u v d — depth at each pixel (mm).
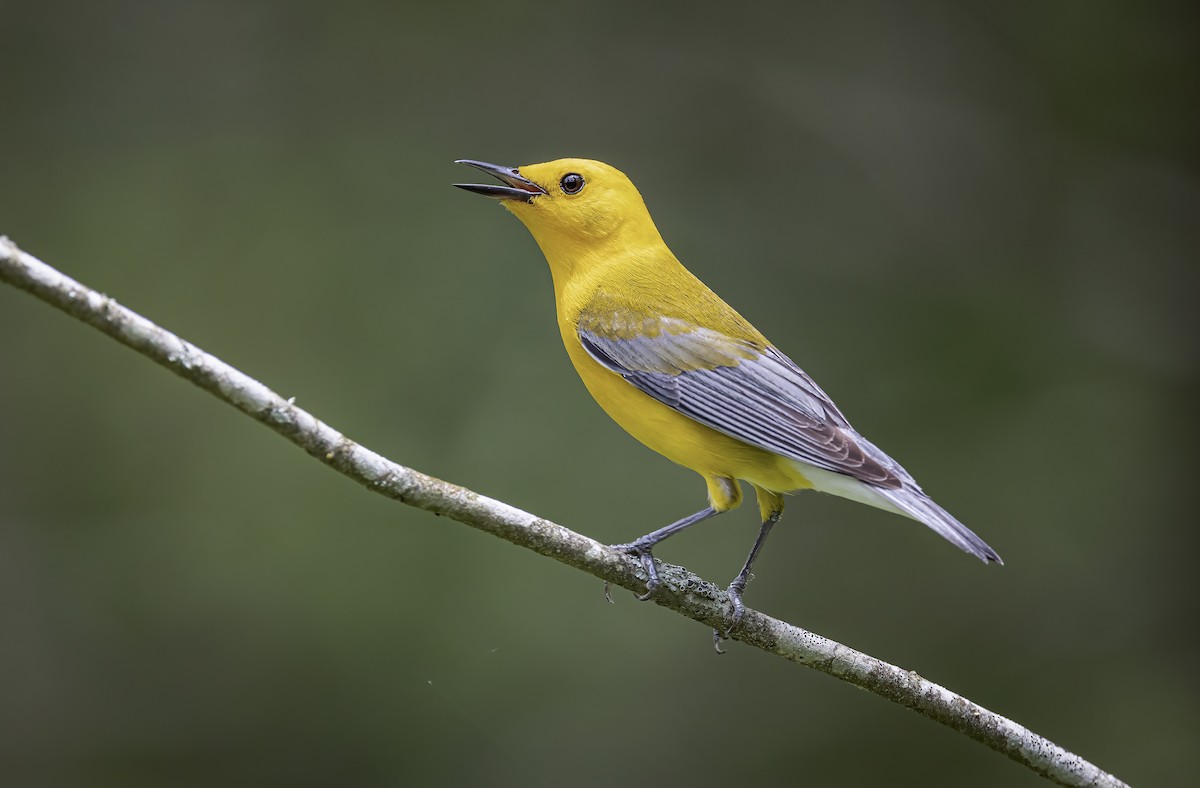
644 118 15164
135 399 13328
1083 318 14141
